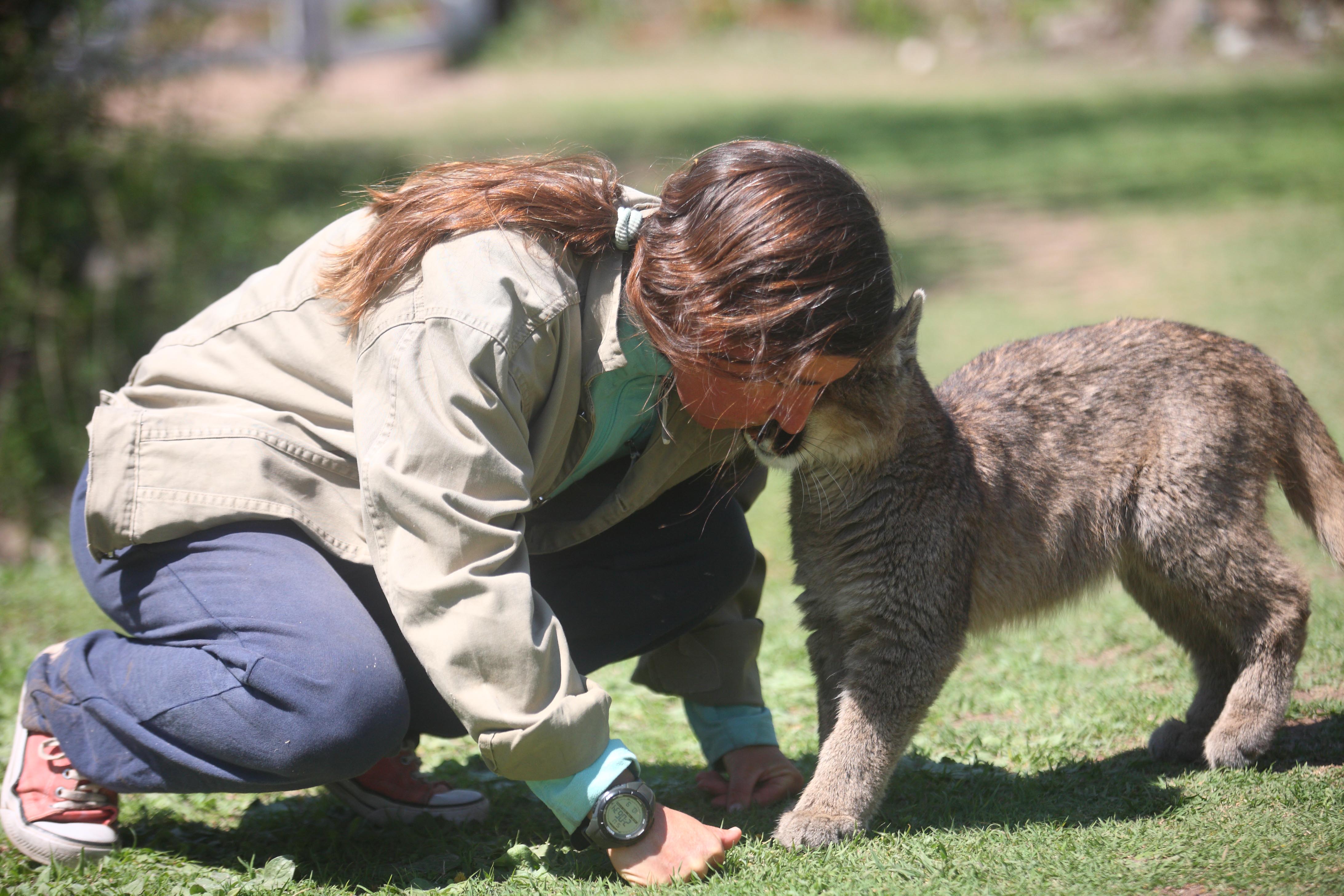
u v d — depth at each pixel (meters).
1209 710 3.51
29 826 2.76
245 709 2.50
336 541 2.63
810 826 2.87
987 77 25.98
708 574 3.07
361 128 19.39
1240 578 3.37
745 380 2.39
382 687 2.53
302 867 2.83
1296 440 3.64
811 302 2.29
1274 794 2.90
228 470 2.58
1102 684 3.94
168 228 7.86
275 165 10.11
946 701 3.93
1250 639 3.37
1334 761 3.21
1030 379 3.59
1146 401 3.50
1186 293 9.75
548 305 2.46
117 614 2.75
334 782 2.93
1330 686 3.71
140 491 2.59
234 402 2.68
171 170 7.89
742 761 3.23
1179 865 2.51
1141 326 3.63
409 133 18.83
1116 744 3.52
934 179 16.31
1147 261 11.26
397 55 25.44
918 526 3.21
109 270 7.64
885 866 2.64
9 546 6.68
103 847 2.79
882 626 3.23
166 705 2.55
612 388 2.63
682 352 2.34
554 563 3.03
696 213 2.38
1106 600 4.77
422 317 2.42
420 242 2.50
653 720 3.89
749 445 3.04
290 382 2.66
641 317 2.43
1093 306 9.76
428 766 3.60
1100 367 3.56
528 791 3.33
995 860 2.63
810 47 28.41
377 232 2.56
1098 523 3.55
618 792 2.49
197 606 2.58
